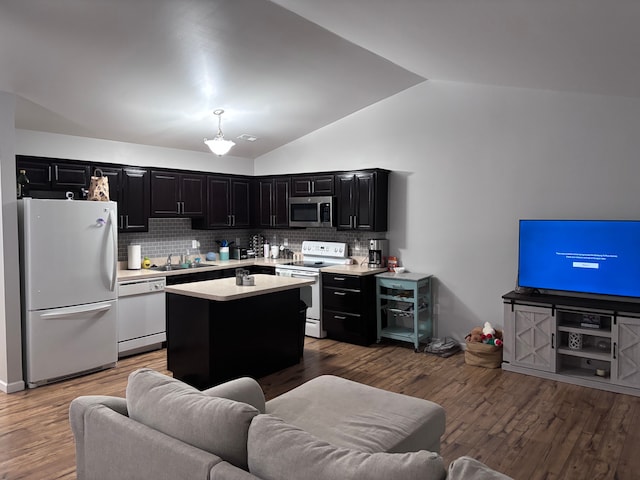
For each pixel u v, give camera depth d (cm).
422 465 129
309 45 394
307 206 605
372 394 267
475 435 315
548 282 437
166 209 559
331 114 574
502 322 491
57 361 413
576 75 371
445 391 394
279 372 443
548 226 435
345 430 223
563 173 448
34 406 365
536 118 460
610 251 404
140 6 307
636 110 409
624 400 371
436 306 535
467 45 347
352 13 325
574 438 310
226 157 661
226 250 645
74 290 422
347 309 541
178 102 462
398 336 524
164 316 520
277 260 658
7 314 389
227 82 438
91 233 432
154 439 173
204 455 159
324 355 497
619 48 280
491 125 488
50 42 331
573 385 405
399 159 554
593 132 430
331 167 611
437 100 522
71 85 396
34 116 439
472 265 508
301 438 153
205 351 388
